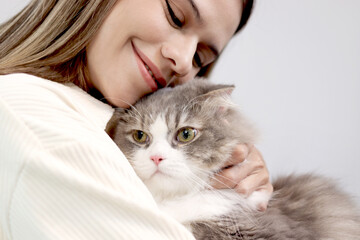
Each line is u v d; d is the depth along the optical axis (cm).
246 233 139
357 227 164
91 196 88
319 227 150
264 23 282
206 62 194
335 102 281
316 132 284
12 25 166
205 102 170
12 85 105
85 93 148
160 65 155
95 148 96
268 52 286
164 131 164
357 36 275
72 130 100
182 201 153
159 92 179
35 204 86
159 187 157
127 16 144
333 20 277
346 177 273
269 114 287
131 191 96
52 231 84
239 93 288
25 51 147
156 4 146
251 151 169
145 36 148
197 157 157
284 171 234
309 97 284
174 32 154
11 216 91
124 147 167
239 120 177
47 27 150
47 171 87
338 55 279
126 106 168
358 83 279
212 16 161
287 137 285
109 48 148
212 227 142
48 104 104
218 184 155
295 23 281
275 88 287
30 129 94
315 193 172
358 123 281
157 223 92
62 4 150
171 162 154
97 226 86
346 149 282
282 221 144
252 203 153
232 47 271
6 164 93
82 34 146
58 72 149
